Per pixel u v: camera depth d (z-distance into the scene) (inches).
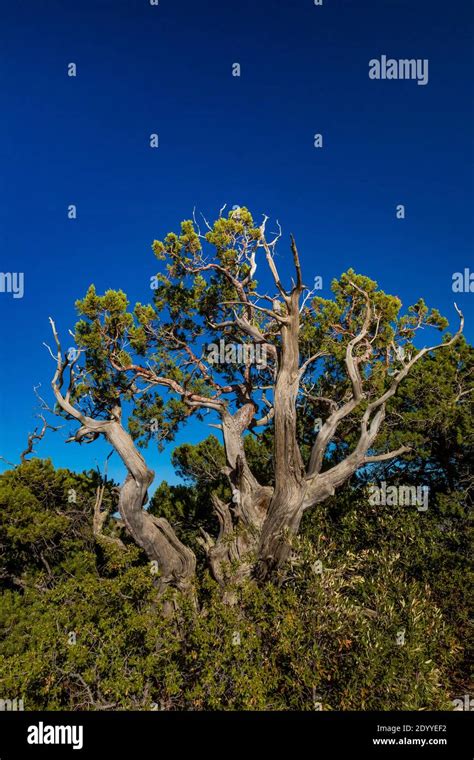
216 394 662.5
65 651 374.0
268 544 505.4
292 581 484.4
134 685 356.2
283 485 507.2
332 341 740.0
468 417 738.2
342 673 406.3
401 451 566.3
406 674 396.5
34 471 679.1
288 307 533.6
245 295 620.4
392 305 732.0
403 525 615.5
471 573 585.0
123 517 523.5
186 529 855.7
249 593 438.9
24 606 599.5
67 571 628.1
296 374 526.9
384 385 750.5
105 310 624.1
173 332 676.1
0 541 644.7
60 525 656.4
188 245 649.6
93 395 647.1
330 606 426.0
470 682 565.9
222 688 366.6
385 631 420.8
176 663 381.4
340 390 757.9
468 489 746.2
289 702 400.5
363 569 529.0
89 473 756.6
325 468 727.7
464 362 820.6
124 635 385.1
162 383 647.1
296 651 396.5
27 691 367.2
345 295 745.6
